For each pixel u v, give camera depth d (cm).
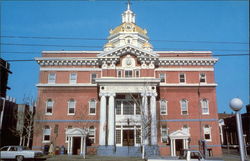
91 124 4269
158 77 4491
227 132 6619
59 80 4469
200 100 4412
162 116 4303
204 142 3912
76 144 4203
